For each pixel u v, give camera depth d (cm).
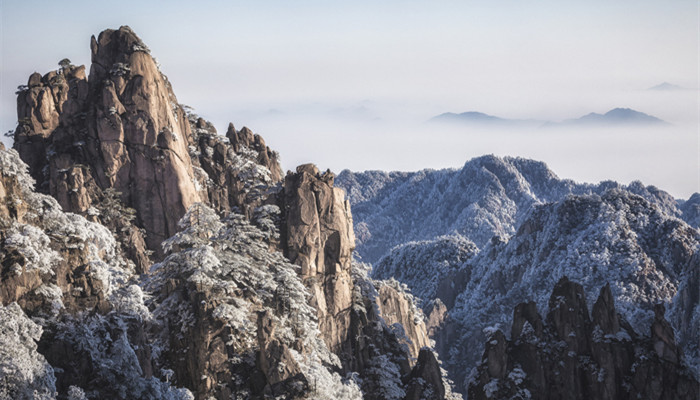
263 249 11275
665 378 11288
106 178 12925
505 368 11388
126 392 7531
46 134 13212
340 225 12544
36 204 8131
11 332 6850
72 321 7625
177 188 13062
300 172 12825
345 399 10225
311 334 10862
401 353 13088
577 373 11481
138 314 8419
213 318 9675
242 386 9519
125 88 13238
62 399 7019
